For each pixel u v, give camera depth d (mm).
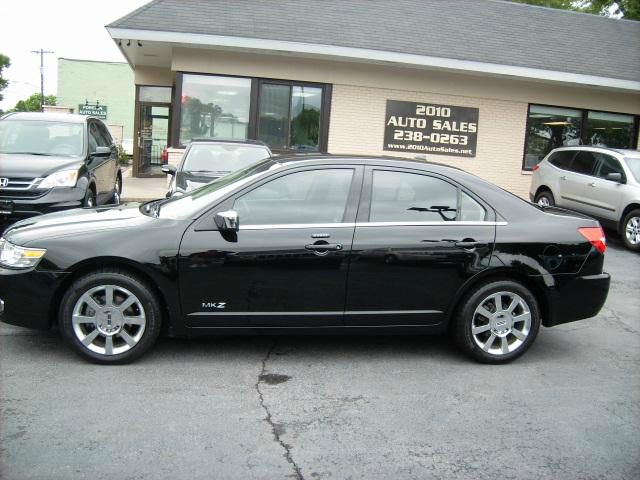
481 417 4133
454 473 3410
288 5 15461
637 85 15461
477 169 15703
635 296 7758
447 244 4941
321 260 4797
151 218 4906
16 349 5004
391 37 14812
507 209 5148
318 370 4855
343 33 14516
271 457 3502
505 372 4984
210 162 9555
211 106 14258
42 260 4625
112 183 10984
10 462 3328
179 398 4223
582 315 5246
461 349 5145
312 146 14781
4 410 3934
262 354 5152
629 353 5582
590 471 3480
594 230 5301
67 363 4746
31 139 9320
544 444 3783
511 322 5121
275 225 4809
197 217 4781
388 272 4875
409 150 15242
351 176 4996
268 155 9844
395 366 5016
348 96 14766
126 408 4035
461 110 15414
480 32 16250
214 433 3754
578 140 16344
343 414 4090
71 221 5020
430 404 4305
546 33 17156
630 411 4305
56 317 4836
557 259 5113
